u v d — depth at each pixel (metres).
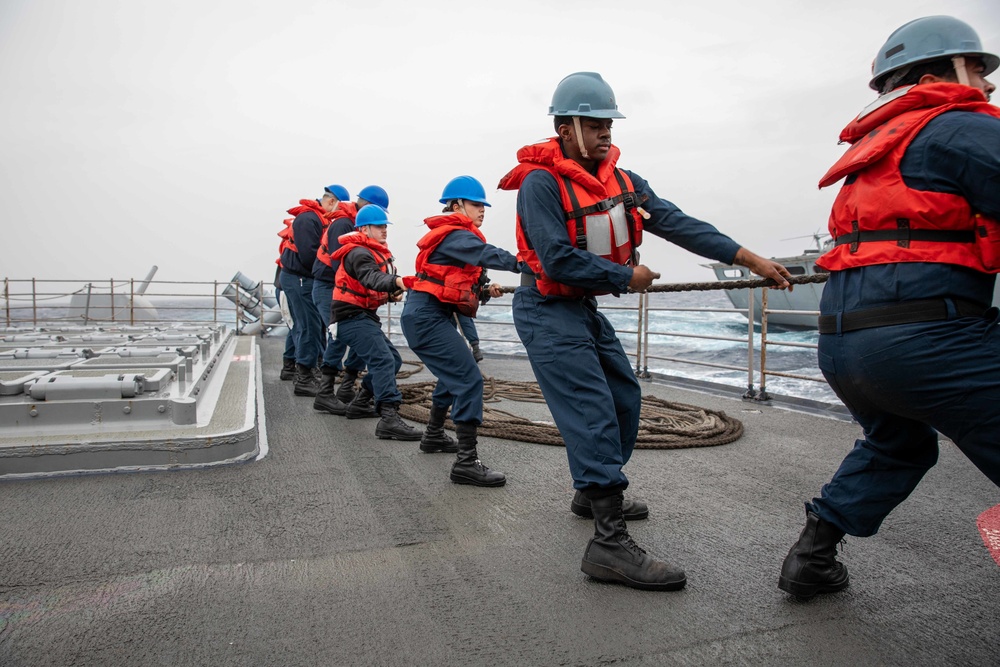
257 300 17.81
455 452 5.11
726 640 2.31
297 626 2.42
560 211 2.80
